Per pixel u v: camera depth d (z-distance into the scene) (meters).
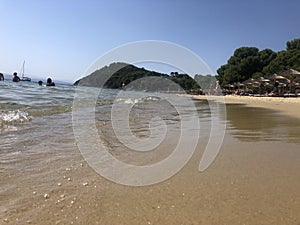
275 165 4.26
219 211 2.68
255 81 42.84
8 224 2.34
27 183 3.28
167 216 2.57
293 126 8.66
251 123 9.35
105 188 3.25
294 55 51.97
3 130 6.34
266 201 2.92
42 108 11.17
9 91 21.20
